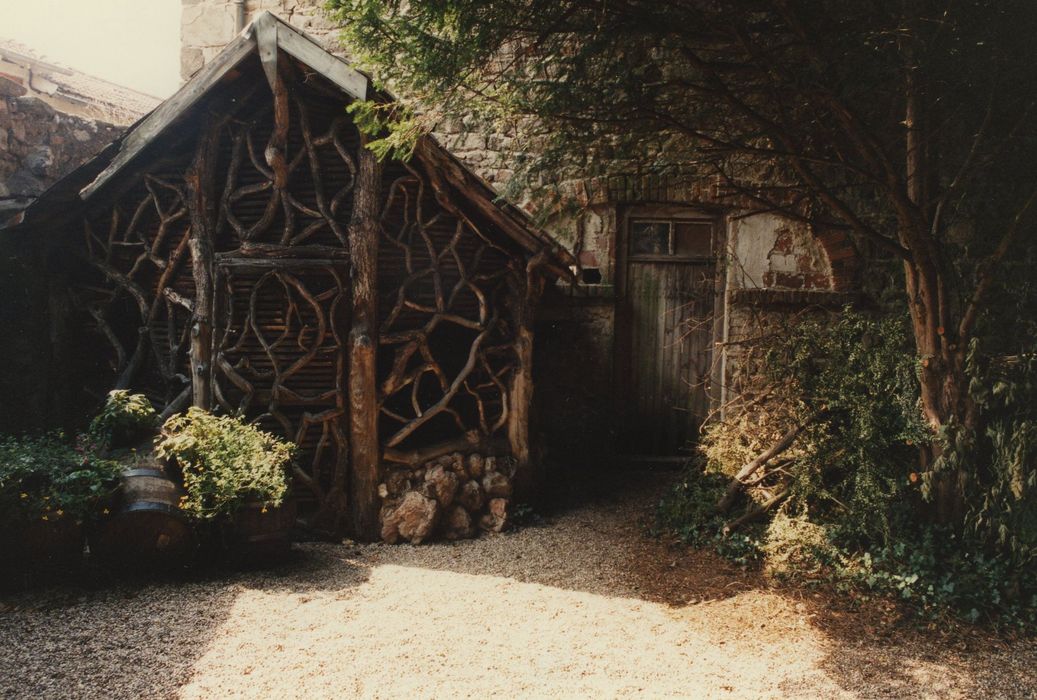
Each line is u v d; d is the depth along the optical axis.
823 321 7.63
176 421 5.37
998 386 4.95
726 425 6.61
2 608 4.24
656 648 4.20
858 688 3.78
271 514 5.15
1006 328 5.78
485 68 4.63
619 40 4.43
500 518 6.30
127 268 6.39
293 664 3.79
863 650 4.21
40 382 6.30
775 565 5.27
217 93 6.02
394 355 6.34
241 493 5.05
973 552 4.98
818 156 5.03
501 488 6.39
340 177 6.11
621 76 4.55
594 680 3.77
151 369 6.36
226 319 5.93
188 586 4.76
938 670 3.99
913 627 4.49
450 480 6.19
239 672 3.67
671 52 5.23
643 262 7.93
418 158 6.13
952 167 6.22
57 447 5.07
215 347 5.92
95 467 4.80
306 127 5.99
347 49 4.56
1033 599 4.64
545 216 5.56
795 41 4.48
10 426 6.12
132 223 6.27
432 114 4.73
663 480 7.59
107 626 4.08
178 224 6.26
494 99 4.68
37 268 6.32
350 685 3.60
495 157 7.70
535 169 5.12
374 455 6.04
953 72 4.66
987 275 5.14
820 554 5.19
